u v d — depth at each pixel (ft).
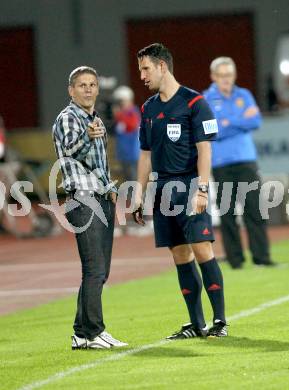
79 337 74.49
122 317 89.97
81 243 73.82
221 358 69.26
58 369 67.82
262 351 71.26
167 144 76.23
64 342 78.38
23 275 126.31
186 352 71.77
